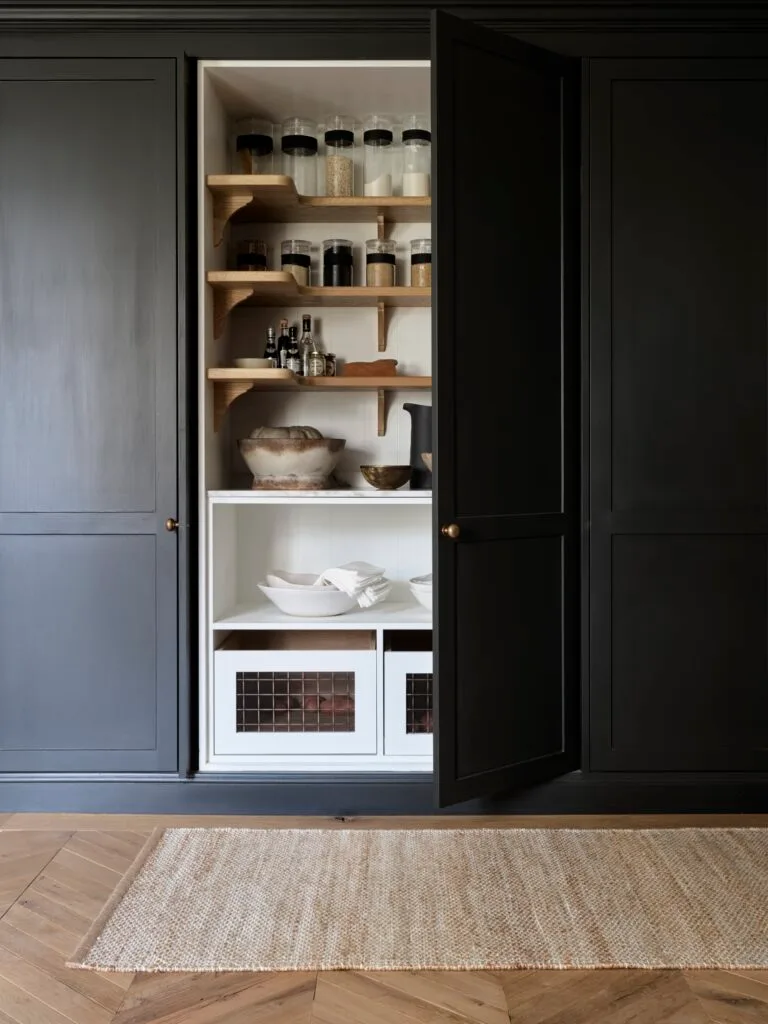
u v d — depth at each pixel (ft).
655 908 6.81
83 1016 5.50
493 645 8.18
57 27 8.43
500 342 8.16
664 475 8.60
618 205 8.54
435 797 7.83
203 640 8.79
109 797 8.69
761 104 8.55
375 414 10.36
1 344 8.54
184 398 8.54
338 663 8.84
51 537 8.59
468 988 5.82
